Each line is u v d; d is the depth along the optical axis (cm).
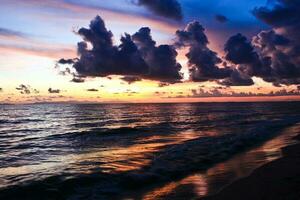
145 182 1146
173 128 3797
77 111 10944
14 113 9662
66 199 993
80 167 1453
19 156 1973
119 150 2041
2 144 2669
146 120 5669
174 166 1390
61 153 2056
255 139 2305
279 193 895
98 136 3098
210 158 1566
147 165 1425
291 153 1611
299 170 1176
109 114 8419
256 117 5878
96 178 1195
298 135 2494
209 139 2369
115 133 3316
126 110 11556
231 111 9406
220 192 960
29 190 1077
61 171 1373
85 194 1029
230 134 2775
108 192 1040
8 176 1321
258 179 1077
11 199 1008
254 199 867
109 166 1436
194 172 1281
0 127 4678
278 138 2364
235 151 1789
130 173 1264
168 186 1084
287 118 5188
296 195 854
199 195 955
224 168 1335
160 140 2612
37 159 1838
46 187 1101
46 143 2681
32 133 3725
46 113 9512
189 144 2088
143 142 2491
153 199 948
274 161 1376
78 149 2214
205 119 5581
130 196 994
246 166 1352
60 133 3506
